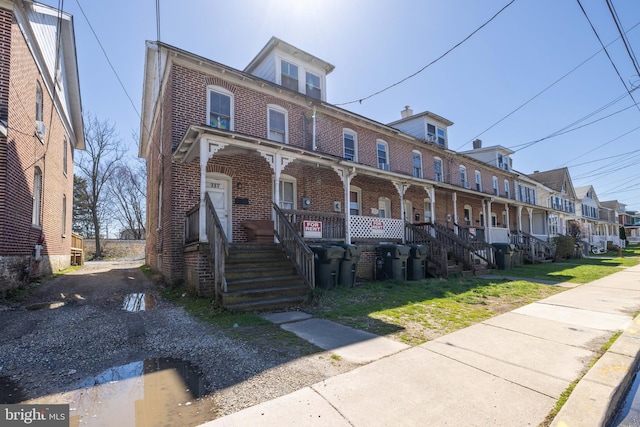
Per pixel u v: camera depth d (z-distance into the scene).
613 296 8.12
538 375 3.56
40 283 9.46
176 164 9.29
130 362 4.05
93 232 37.78
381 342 4.66
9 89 7.65
